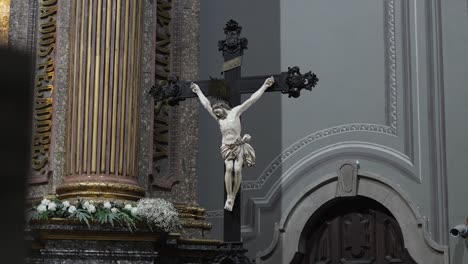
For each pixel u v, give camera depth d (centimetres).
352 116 1045
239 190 763
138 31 969
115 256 826
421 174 979
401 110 1012
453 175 957
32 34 1073
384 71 1035
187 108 1101
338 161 1036
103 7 948
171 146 1068
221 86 800
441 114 981
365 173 1012
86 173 902
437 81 991
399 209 978
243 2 1161
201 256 988
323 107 1070
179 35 1112
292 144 1080
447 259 930
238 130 773
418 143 990
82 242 823
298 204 1048
